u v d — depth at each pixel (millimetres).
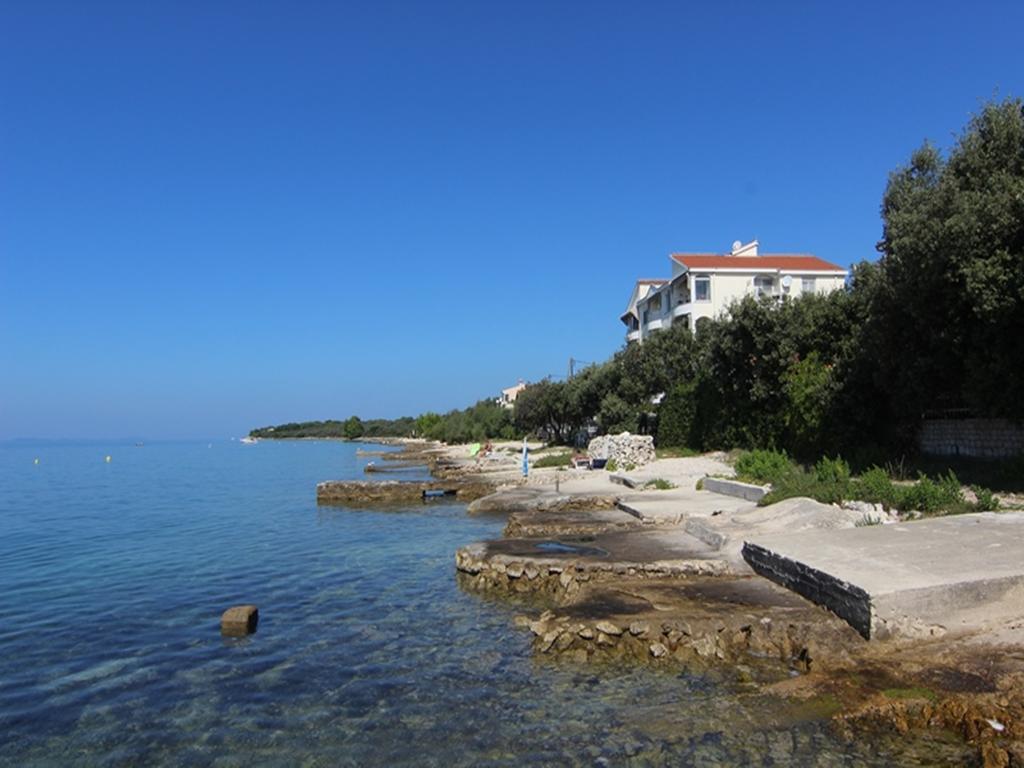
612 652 10133
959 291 19234
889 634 9195
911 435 25656
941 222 19422
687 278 56250
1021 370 18969
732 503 21609
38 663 11234
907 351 23172
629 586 12523
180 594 15719
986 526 12523
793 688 8422
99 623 13484
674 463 33938
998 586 9539
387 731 8328
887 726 7414
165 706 9391
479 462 55375
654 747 7461
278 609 14172
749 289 52750
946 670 8227
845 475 20094
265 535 24578
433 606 13984
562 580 14070
